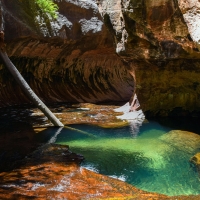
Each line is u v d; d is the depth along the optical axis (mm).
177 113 8602
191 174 4410
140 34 6602
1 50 7914
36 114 9188
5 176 4387
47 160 5066
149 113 8531
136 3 6059
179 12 5918
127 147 5750
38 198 3672
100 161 5043
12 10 10023
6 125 7805
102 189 3977
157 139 6145
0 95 10844
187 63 7555
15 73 7934
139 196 3750
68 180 4234
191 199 3654
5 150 5668
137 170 4660
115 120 8281
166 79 8125
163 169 4668
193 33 5668
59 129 7309
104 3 7910
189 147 5426
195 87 8078
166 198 3678
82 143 6113
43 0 10633
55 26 11211
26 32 10266
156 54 6934
